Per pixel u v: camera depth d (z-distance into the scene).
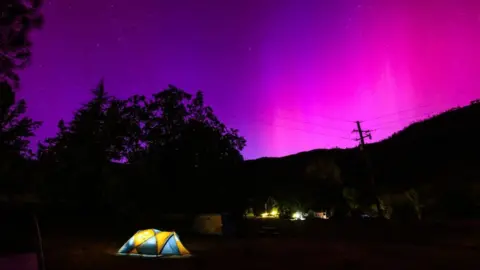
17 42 5.26
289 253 20.80
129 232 34.38
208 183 41.62
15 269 8.04
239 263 16.39
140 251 18.75
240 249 22.72
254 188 46.22
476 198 32.34
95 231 33.50
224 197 43.00
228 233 35.38
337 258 18.77
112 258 17.14
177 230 38.56
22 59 5.50
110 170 39.62
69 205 37.59
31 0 5.19
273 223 45.62
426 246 25.94
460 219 30.55
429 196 35.44
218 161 42.56
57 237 27.91
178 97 42.00
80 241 25.56
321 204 56.25
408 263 17.03
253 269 14.84
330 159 55.34
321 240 31.31
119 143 40.91
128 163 41.94
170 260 16.83
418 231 29.17
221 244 26.00
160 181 40.56
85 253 18.84
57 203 37.41
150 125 41.84
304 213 61.12
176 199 41.25
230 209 43.59
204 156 41.78
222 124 44.09
